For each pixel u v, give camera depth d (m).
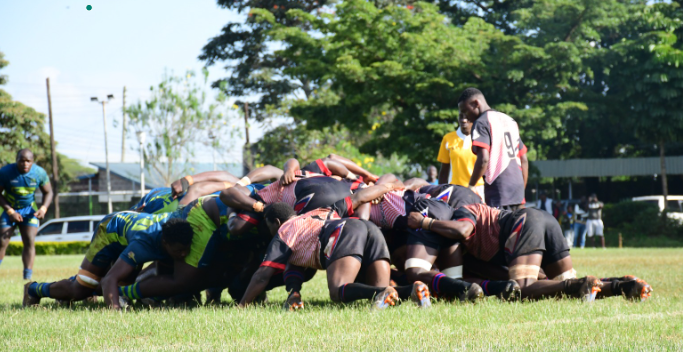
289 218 15.20
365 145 68.56
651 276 22.67
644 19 66.94
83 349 9.73
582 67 64.50
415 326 11.30
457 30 67.69
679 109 66.19
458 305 14.12
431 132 64.50
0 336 11.03
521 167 19.48
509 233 15.51
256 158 91.31
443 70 64.44
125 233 16.45
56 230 75.25
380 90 63.56
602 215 74.81
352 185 17.23
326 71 67.31
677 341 9.75
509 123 18.80
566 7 64.19
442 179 22.44
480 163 18.08
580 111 63.72
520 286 15.11
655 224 69.69
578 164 94.31
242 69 110.31
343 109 68.44
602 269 26.83
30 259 28.86
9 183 28.77
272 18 70.69
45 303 18.00
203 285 16.58
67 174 117.31
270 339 10.26
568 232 63.94
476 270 16.58
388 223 16.14
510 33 89.38
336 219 15.04
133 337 10.81
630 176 98.69
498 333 10.53
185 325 11.81
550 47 62.44
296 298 14.35
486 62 65.31
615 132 93.00
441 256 15.89
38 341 10.48
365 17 65.19
